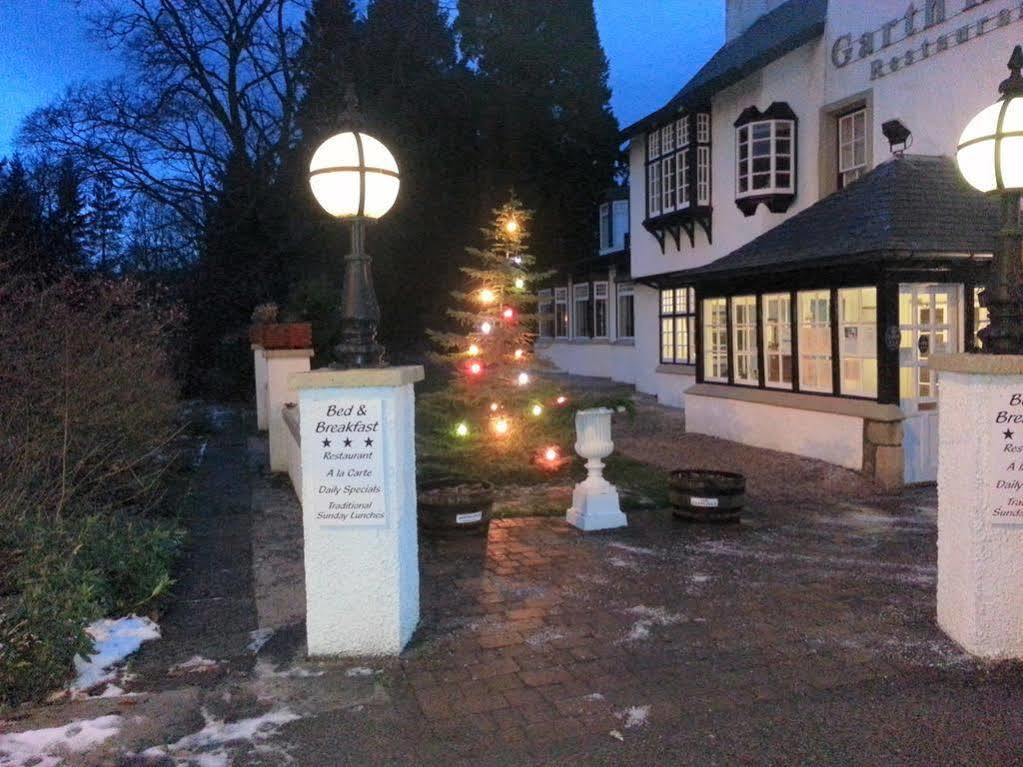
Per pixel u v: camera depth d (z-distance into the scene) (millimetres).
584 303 25578
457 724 3934
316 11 25656
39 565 4793
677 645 4820
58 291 8984
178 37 24391
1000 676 4383
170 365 14000
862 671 4445
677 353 17422
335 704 4145
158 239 31109
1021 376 4516
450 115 28188
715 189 15922
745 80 15016
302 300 17625
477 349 9695
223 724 3949
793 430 10555
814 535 7270
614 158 32531
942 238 8992
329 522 4707
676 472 8133
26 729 3891
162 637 5062
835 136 13461
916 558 6543
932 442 9312
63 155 22750
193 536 7457
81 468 6895
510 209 10031
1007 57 10086
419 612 5332
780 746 3697
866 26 12477
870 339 9453
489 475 9359
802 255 9891
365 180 4867
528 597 5699
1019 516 4539
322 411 4676
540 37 31891
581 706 4090
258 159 24516
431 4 28016
